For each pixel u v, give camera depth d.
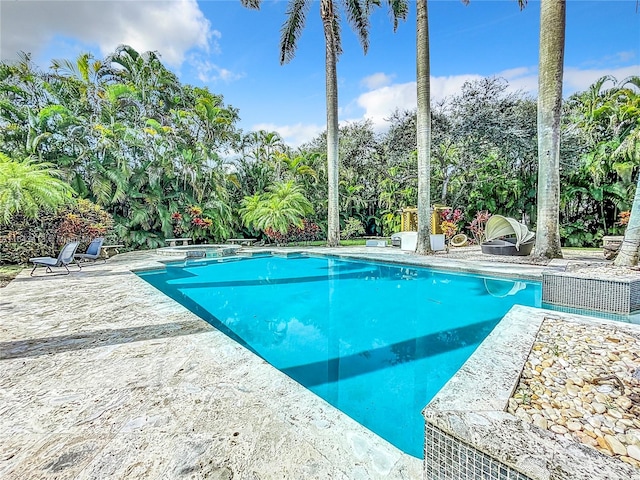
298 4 11.66
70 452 1.44
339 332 3.94
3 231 7.55
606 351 2.30
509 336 2.60
